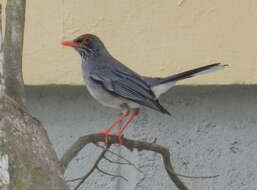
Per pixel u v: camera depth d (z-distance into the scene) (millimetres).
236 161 11617
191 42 11305
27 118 7270
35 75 11336
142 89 10977
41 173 6996
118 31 11391
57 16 11328
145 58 11375
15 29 8242
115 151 11664
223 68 10992
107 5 11352
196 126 11641
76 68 11414
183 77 10812
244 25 11266
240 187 11594
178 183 9477
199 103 11664
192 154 11617
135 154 11570
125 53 11430
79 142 9094
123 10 11359
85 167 11648
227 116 11625
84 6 11328
